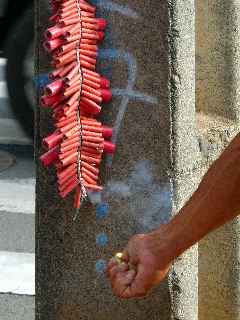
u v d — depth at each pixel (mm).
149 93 2982
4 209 7203
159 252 2168
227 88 3340
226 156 1980
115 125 3023
